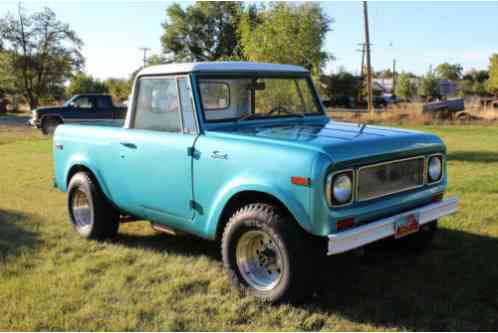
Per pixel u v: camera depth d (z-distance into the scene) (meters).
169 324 3.71
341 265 4.81
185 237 5.82
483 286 4.26
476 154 12.05
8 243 5.56
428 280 4.43
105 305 4.03
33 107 45.09
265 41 14.27
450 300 4.03
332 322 3.73
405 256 5.02
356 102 53.47
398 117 24.78
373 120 24.73
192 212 4.48
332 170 3.60
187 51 52.16
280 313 3.81
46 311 3.92
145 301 4.10
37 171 10.84
